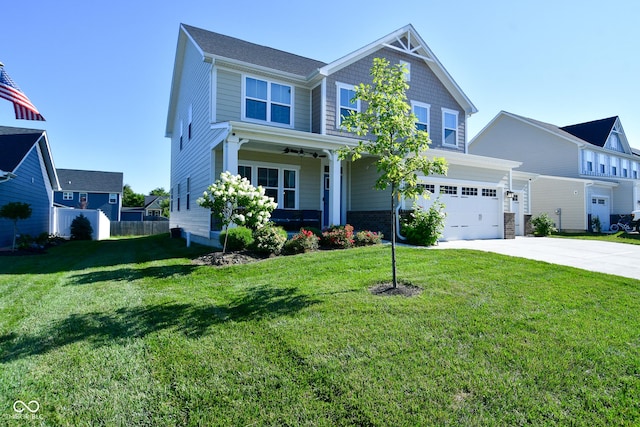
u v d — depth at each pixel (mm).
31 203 13945
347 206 13570
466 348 3188
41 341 3400
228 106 11086
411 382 2643
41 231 15367
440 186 11781
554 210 20984
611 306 4406
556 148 23125
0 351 3184
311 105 12711
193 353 3127
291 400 2449
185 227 14945
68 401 2436
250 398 2473
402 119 5129
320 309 4180
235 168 9039
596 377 2738
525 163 24812
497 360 2975
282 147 11516
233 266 6793
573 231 19844
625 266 7043
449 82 14750
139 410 2346
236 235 8008
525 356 3047
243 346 3260
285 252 8070
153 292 5172
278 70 11664
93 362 2975
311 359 2982
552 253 8797
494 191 13352
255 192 7840
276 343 3301
